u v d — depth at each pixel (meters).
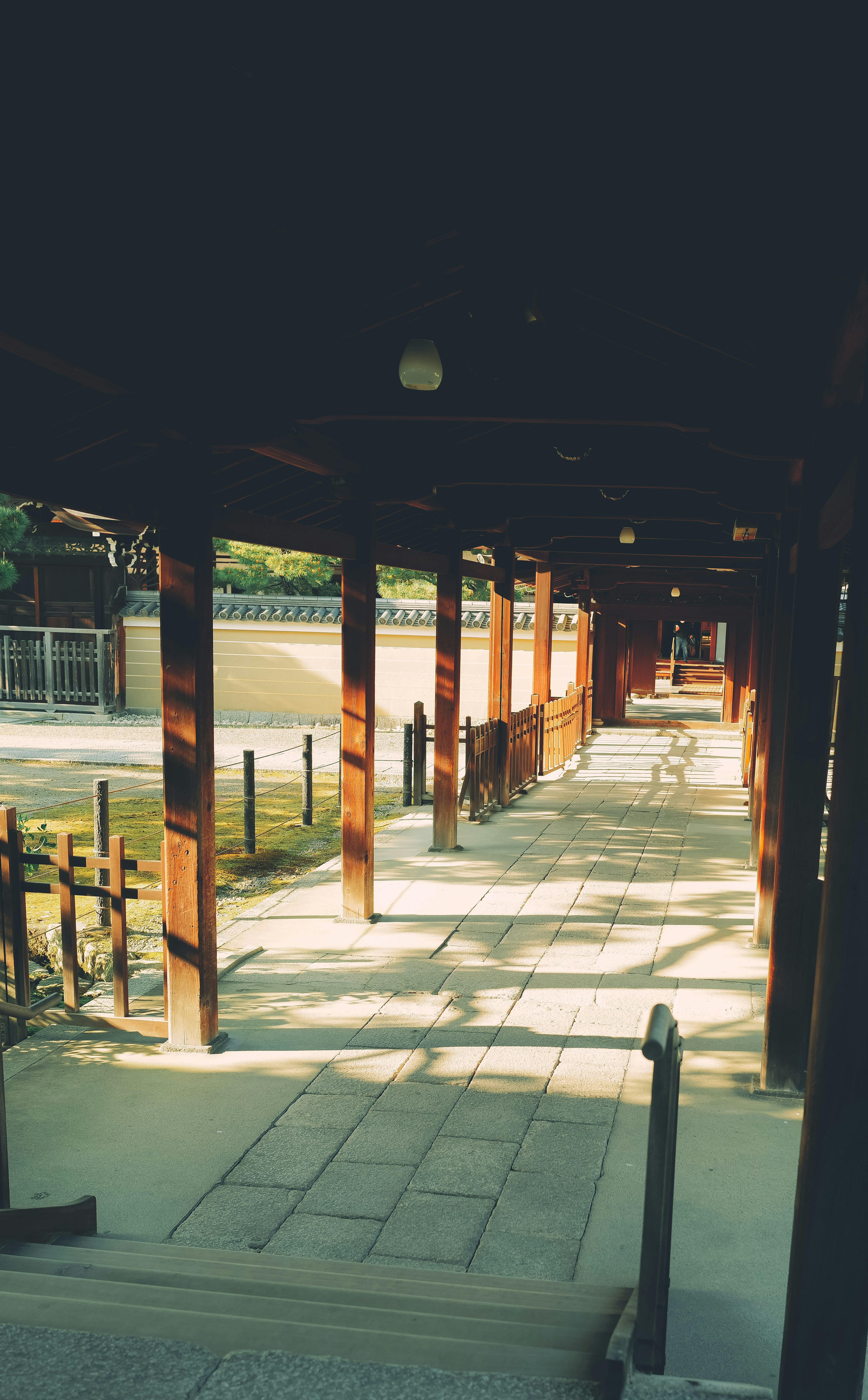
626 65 2.94
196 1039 4.65
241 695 20.19
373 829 6.80
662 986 5.54
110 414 4.35
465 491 8.45
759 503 5.82
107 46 2.91
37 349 3.16
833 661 4.12
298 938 6.46
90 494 4.73
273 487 6.47
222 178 3.64
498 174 3.64
